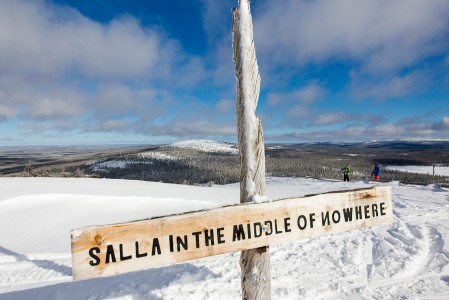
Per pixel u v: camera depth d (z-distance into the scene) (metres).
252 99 2.05
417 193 13.38
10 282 4.71
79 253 1.47
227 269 4.85
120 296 3.97
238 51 2.06
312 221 2.07
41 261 5.71
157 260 1.64
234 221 1.84
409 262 5.05
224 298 4.01
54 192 12.19
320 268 4.97
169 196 13.59
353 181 19.97
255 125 2.05
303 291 4.14
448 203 10.64
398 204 10.46
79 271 1.47
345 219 2.20
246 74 2.04
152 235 1.64
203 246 1.75
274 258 5.43
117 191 13.87
